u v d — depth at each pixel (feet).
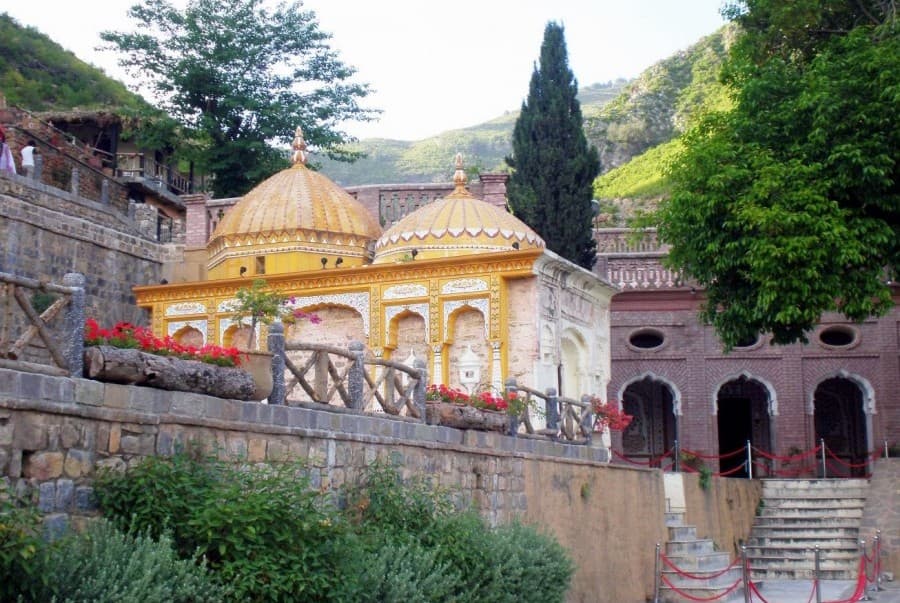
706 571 58.13
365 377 35.76
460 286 59.88
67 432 23.65
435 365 59.88
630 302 87.45
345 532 27.91
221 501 24.98
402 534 31.96
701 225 54.24
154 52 109.40
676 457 73.15
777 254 50.19
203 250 79.25
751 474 83.46
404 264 60.90
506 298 59.16
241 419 28.86
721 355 86.28
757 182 51.67
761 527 73.97
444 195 79.10
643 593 55.83
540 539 38.81
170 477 25.36
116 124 111.34
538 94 86.07
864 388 85.10
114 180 96.99
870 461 83.82
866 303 51.57
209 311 66.80
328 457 32.22
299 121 109.40
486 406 43.62
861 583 55.11
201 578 23.00
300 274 63.77
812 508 74.95
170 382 26.63
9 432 22.16
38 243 67.82
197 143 113.39
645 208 139.13
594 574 50.49
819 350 85.92
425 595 29.71
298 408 31.19
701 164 54.29
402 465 35.94
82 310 24.57
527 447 45.98
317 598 25.88
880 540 68.08
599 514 52.19
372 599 27.73
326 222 69.72
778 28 59.41
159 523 24.47
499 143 348.38
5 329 22.97
